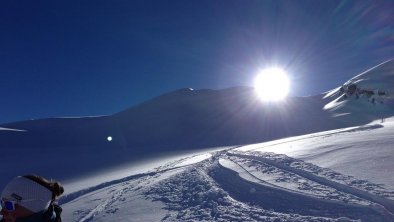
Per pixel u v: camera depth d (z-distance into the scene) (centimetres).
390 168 1056
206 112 7725
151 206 1184
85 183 2031
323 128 5328
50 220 170
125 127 7506
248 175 1326
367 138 1619
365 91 7006
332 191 989
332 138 1875
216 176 1435
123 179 1828
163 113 7969
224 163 1638
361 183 985
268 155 1616
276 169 1346
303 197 993
